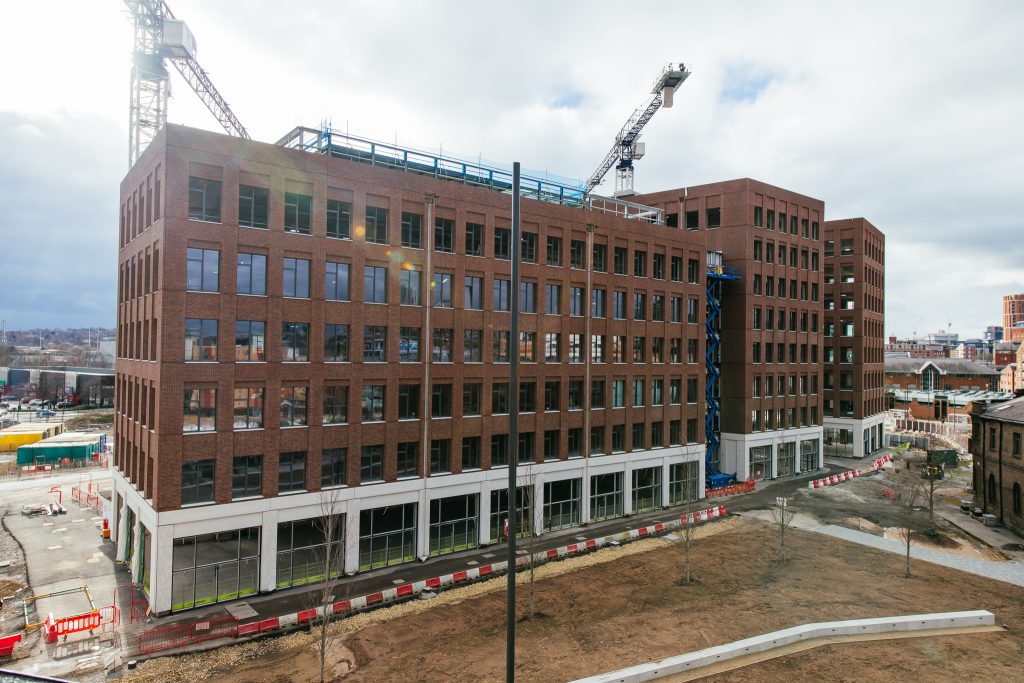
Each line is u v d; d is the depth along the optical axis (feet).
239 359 98.68
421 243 120.88
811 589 100.99
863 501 174.60
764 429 208.74
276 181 103.04
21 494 171.42
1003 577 108.58
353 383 110.11
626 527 144.05
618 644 79.46
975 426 163.73
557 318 142.72
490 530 128.57
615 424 154.71
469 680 69.77
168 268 92.17
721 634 82.64
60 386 459.32
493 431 129.59
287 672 72.64
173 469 91.30
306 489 104.58
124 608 92.53
